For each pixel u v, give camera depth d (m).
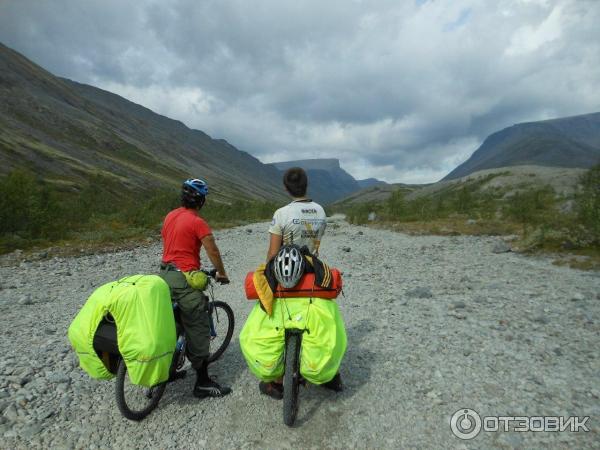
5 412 4.51
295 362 4.22
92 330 4.06
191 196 4.88
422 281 10.84
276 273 4.31
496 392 4.86
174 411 4.74
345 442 4.12
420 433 4.20
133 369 4.00
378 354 6.09
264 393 5.09
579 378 5.10
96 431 4.32
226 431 4.36
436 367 5.57
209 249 4.82
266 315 4.45
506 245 15.30
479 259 14.02
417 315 7.79
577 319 7.23
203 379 5.05
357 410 4.66
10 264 13.91
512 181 127.50
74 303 9.34
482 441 4.02
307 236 4.82
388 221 33.03
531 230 17.78
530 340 6.32
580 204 15.10
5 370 5.52
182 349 4.74
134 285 4.17
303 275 4.42
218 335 7.12
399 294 9.49
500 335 6.58
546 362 5.57
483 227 23.81
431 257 14.96
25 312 8.58
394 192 34.91
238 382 5.43
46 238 18.38
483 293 9.28
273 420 4.55
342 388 5.10
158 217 27.34
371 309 8.36
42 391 5.04
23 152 124.44
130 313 4.00
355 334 6.95
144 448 4.08
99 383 5.35
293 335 4.29
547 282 10.16
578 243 14.09
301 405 4.82
